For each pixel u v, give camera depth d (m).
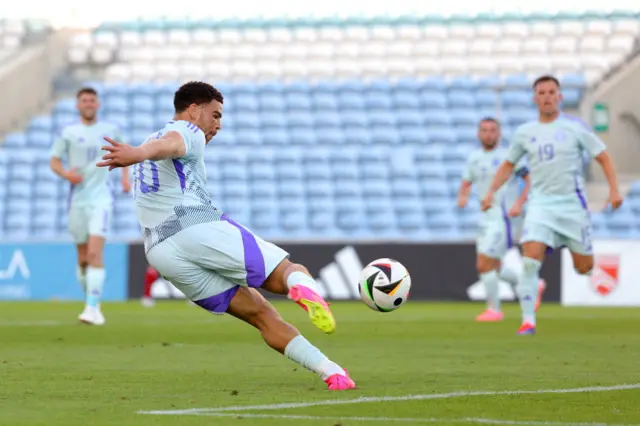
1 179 105.38
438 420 18.02
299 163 107.75
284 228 102.56
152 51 126.94
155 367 28.48
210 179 105.94
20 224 102.25
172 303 80.19
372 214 103.94
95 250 50.44
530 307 44.56
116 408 19.72
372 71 124.81
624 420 18.19
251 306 23.14
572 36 127.12
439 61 126.06
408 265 82.19
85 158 50.53
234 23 131.88
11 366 28.70
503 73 123.69
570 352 34.38
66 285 83.75
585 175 109.50
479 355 33.03
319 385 23.84
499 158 58.66
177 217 22.66
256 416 18.47
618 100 114.56
